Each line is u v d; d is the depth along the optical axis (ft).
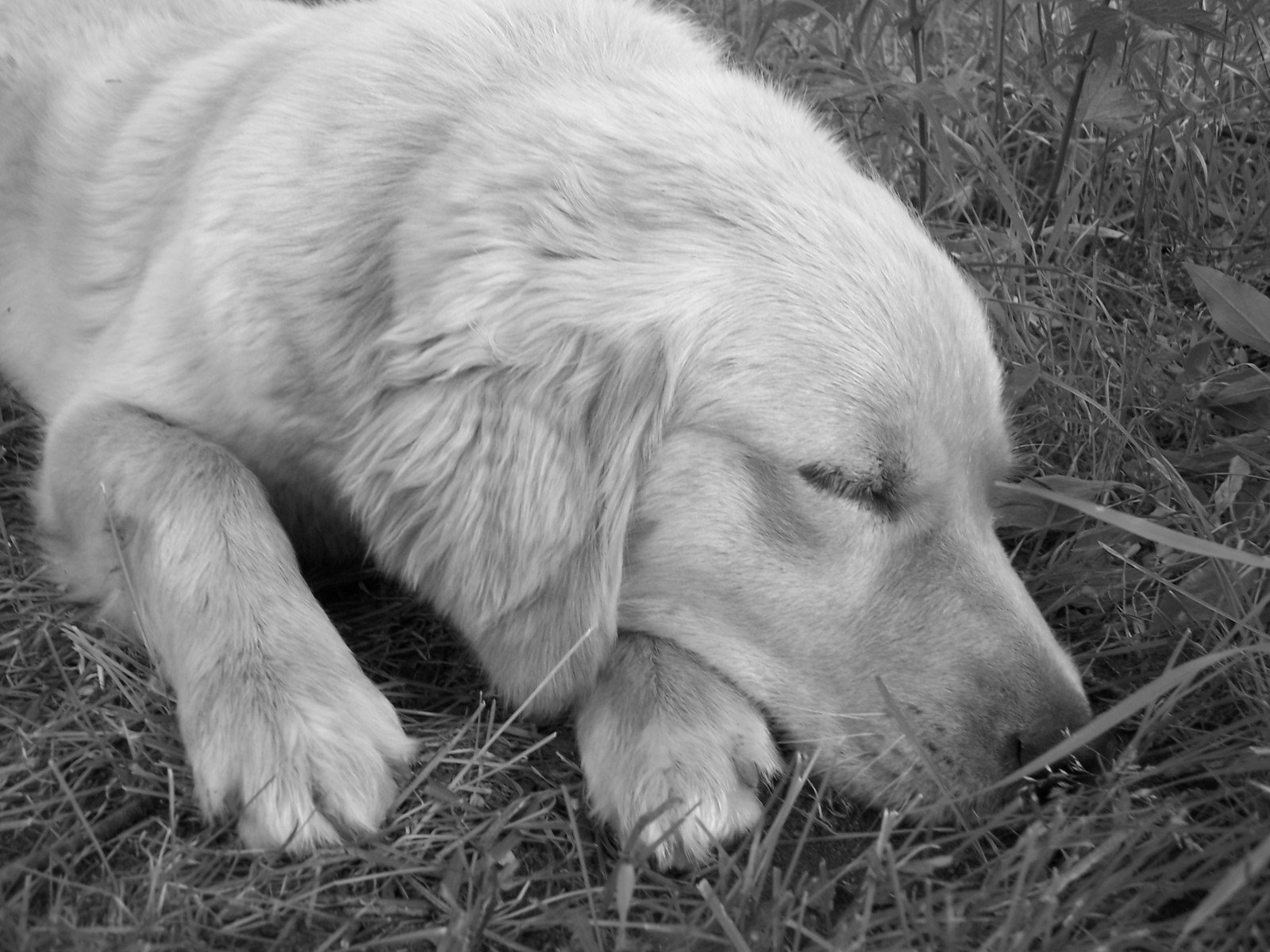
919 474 3.55
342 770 3.37
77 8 4.36
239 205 3.70
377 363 3.57
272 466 3.74
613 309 3.53
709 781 3.43
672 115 3.73
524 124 3.67
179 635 3.49
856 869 3.41
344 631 3.79
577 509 3.52
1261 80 4.88
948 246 4.60
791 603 3.56
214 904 3.30
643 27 3.98
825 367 3.53
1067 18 5.24
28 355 4.17
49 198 4.11
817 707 3.57
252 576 3.53
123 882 3.32
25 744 3.49
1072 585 3.88
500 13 3.88
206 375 3.71
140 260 3.93
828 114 4.90
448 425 3.51
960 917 3.24
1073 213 4.74
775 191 3.65
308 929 3.29
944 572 3.57
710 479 3.56
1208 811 3.46
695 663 3.59
